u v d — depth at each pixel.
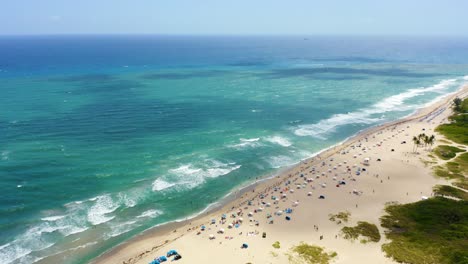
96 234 58.91
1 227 58.78
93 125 111.19
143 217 64.44
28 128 105.19
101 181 75.62
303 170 84.94
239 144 100.31
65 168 80.44
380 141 105.19
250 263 51.38
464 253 51.00
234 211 67.06
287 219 63.84
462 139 105.38
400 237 57.31
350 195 73.00
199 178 79.44
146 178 78.00
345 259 52.19
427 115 135.62
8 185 71.94
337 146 101.69
